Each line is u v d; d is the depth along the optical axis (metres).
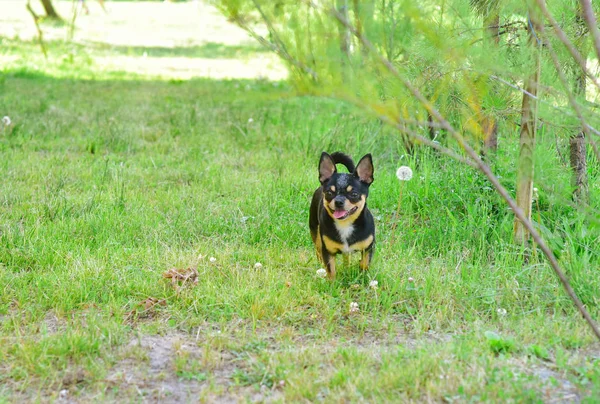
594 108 4.43
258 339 4.17
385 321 4.42
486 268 5.16
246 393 3.60
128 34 23.11
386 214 6.30
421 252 5.52
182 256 5.35
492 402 3.42
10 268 5.10
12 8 27.89
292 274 5.11
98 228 5.88
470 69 4.05
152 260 5.29
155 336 4.23
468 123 4.63
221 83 13.61
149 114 10.60
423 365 3.75
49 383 3.67
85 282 4.82
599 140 4.60
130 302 4.61
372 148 7.87
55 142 8.84
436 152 6.85
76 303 4.62
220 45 21.09
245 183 7.25
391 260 5.31
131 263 5.25
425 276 5.02
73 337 4.00
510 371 3.69
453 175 6.43
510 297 4.69
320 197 5.18
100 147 8.70
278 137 9.03
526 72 4.09
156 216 6.26
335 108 9.99
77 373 3.75
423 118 4.86
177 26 26.53
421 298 4.73
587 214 4.22
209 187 7.16
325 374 3.76
